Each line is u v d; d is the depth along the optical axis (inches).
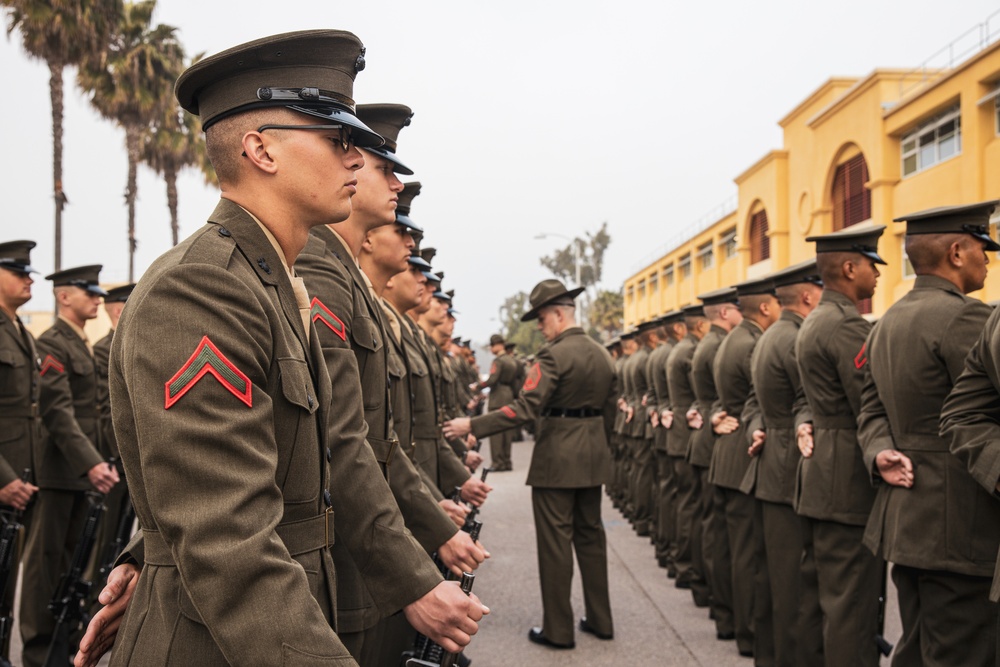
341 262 107.6
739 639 197.6
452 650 76.6
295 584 56.1
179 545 53.5
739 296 223.5
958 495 122.7
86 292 233.5
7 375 180.1
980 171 629.0
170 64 826.2
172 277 57.6
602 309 2306.8
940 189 679.7
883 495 134.6
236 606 53.4
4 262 181.9
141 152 904.9
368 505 81.5
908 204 730.2
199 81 66.5
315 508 67.2
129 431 60.6
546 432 209.3
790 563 177.0
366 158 111.9
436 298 271.1
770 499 178.7
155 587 60.9
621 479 406.9
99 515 171.9
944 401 124.8
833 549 155.3
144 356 55.6
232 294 59.0
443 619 76.7
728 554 213.0
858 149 805.2
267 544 55.4
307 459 65.7
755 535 193.6
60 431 193.5
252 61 65.6
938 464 125.3
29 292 187.3
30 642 182.5
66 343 230.1
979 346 114.0
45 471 197.0
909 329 129.4
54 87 751.7
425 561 80.0
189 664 58.2
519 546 323.0
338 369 87.7
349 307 102.0
